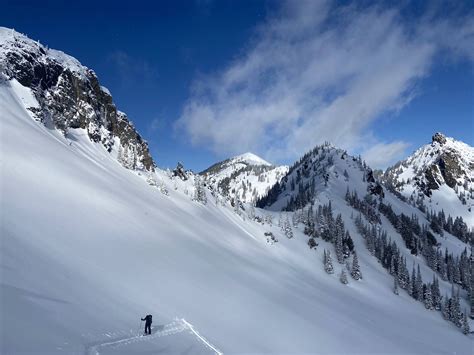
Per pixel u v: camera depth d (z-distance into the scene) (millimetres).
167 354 28031
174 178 148125
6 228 37688
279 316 56844
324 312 73562
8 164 56250
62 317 25984
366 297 124750
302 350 46469
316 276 126000
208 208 137250
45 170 63406
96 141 113562
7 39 99688
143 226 68812
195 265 63062
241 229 139375
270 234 144375
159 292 43938
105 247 49625
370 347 61750
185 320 38656
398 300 135250
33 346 20391
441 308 139625
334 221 178500
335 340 57188
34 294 27188
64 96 109000
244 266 84375
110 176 93062
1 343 19266
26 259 32906
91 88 125438
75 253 42469
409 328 99750
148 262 52469
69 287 32094
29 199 49688
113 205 69188
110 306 32906
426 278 179250
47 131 91438
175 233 78562
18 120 80000
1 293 24594
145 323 32094
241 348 37750
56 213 50906
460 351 95375
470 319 142625
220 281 61031
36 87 100062
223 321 44531
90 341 24594
